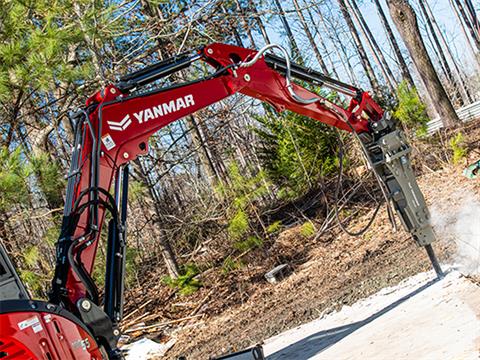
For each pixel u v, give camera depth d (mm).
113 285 5426
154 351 10750
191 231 15922
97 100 5867
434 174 13516
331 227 13594
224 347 9406
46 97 14375
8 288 4746
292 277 11867
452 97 28812
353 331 6520
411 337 5289
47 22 11164
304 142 14953
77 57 13305
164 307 13258
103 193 5512
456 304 5715
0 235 11266
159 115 5918
